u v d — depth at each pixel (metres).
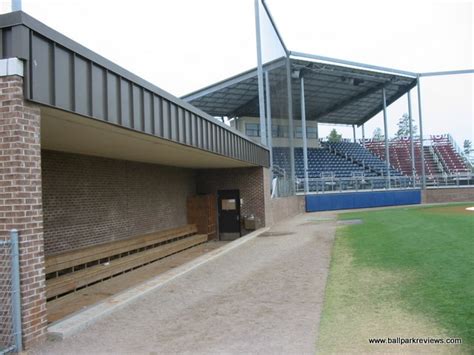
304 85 34.59
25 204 5.21
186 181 19.33
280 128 28.23
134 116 8.20
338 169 39.47
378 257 9.86
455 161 45.97
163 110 9.52
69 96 6.19
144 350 5.09
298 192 31.69
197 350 5.01
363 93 38.44
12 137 5.18
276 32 27.53
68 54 6.20
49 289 8.62
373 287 7.30
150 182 15.98
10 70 5.18
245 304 6.87
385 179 34.94
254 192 19.61
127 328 5.91
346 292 7.15
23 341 5.14
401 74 34.78
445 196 36.38
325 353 4.67
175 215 18.05
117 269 11.60
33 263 5.30
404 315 5.72
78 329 5.80
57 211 10.87
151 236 14.53
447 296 6.34
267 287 7.93
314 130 44.66
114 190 13.51
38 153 5.48
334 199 31.33
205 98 33.78
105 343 5.35
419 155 47.12
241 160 15.93
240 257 11.48
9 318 5.13
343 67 31.25
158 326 5.96
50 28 5.68
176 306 6.95
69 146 10.23
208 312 6.53
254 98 35.44
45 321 5.48
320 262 10.00
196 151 12.38
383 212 24.47
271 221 20.62
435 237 12.10
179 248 16.08
